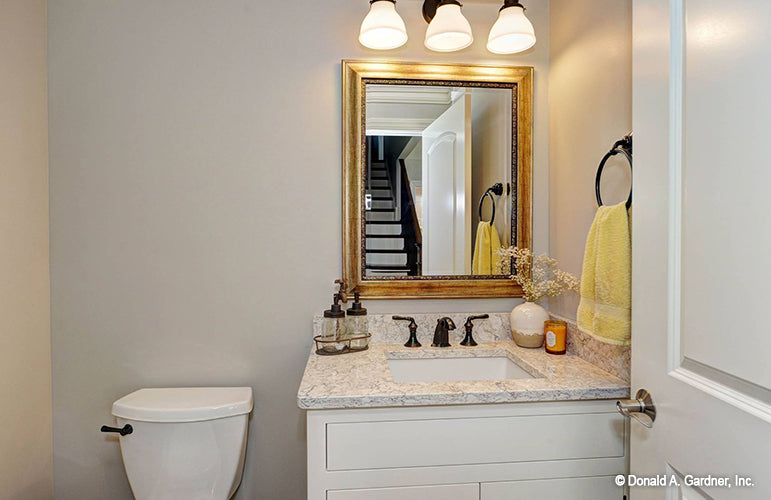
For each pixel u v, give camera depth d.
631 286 1.10
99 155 1.68
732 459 0.71
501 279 1.78
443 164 1.76
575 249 1.58
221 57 1.71
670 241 0.87
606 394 1.22
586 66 1.51
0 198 1.45
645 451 0.96
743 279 0.69
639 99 0.97
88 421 1.70
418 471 1.20
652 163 0.93
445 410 1.21
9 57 1.49
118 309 1.70
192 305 1.72
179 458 1.52
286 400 1.75
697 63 0.80
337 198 1.75
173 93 1.70
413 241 1.76
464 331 1.77
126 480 1.72
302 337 1.75
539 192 1.79
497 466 1.22
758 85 0.66
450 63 1.75
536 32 1.79
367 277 1.74
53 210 1.67
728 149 0.72
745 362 0.69
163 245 1.71
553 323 1.58
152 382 1.71
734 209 0.71
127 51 1.69
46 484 1.66
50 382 1.68
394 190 1.75
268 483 1.75
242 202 1.73
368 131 1.74
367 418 1.19
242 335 1.74
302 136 1.74
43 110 1.64
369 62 1.73
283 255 1.74
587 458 1.24
